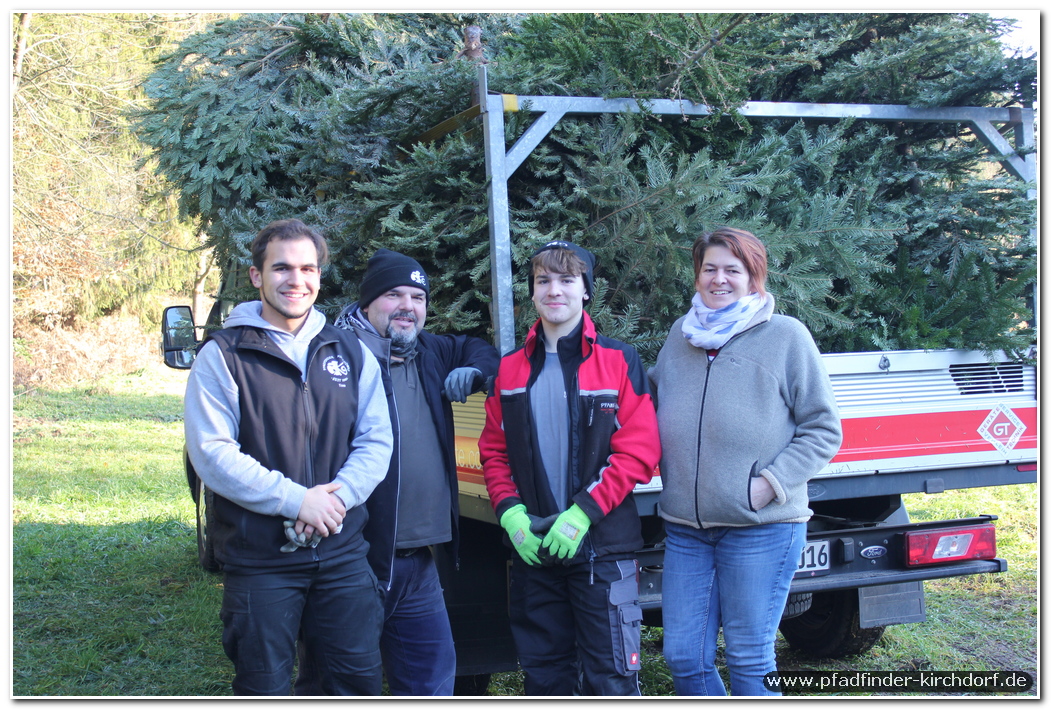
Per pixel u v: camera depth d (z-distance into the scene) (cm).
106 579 528
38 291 1504
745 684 243
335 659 230
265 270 228
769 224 325
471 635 313
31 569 538
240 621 219
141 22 1419
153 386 1645
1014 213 369
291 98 436
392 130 370
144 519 674
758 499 239
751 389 244
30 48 1338
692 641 252
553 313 253
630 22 337
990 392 334
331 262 353
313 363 230
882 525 324
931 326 340
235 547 220
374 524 253
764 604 243
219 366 221
